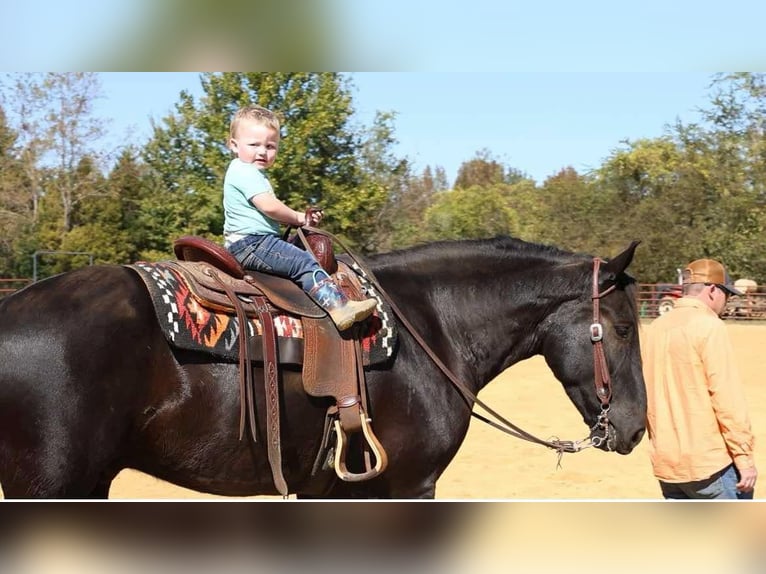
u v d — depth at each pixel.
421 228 37.75
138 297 2.93
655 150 32.59
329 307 3.20
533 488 6.41
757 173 30.56
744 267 29.77
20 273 29.03
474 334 3.78
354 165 18.67
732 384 3.69
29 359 2.70
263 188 3.31
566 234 32.88
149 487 6.38
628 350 3.77
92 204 31.05
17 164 30.34
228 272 3.21
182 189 19.52
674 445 3.81
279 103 17.23
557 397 10.72
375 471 3.17
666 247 31.02
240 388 3.00
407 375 3.43
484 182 67.94
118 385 2.81
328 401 3.22
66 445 2.69
